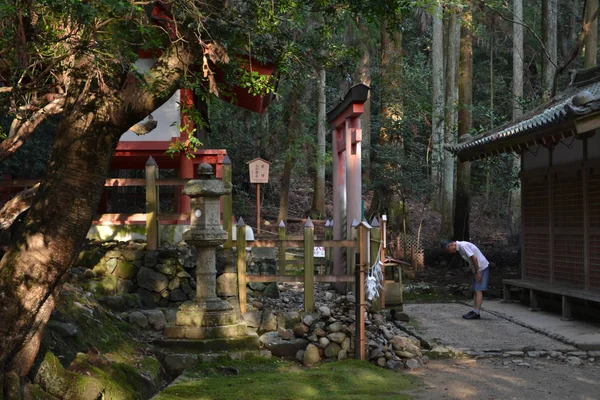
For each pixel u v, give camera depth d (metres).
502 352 8.55
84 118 4.78
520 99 17.70
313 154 25.47
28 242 4.74
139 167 12.25
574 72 12.66
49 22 5.30
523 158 13.39
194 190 7.82
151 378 6.67
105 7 4.79
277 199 29.11
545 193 12.39
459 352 8.49
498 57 34.97
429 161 24.19
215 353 7.60
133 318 8.25
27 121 6.29
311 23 15.04
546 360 8.28
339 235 11.07
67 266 4.87
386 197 18.86
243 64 6.89
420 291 15.09
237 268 8.51
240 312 8.38
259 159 18.22
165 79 5.15
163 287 8.99
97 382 5.72
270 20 6.46
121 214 9.45
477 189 30.78
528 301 12.82
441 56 22.95
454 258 17.64
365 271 8.18
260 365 7.57
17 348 4.81
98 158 4.82
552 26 20.19
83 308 7.11
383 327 8.46
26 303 4.72
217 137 24.22
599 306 10.60
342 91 24.62
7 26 5.21
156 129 10.48
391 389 6.84
